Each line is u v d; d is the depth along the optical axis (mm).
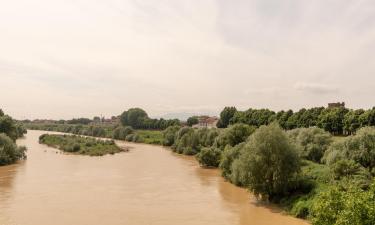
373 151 54844
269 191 52688
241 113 154000
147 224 43125
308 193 49625
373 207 23906
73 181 67938
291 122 117000
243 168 54125
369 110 92938
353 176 48812
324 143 72312
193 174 78250
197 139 119562
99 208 49438
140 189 62031
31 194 56438
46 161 96250
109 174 76750
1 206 49188
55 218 44469
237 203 53281
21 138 188000
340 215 25391
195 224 43438
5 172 76562
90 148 123750
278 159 51938
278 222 44281
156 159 105938
